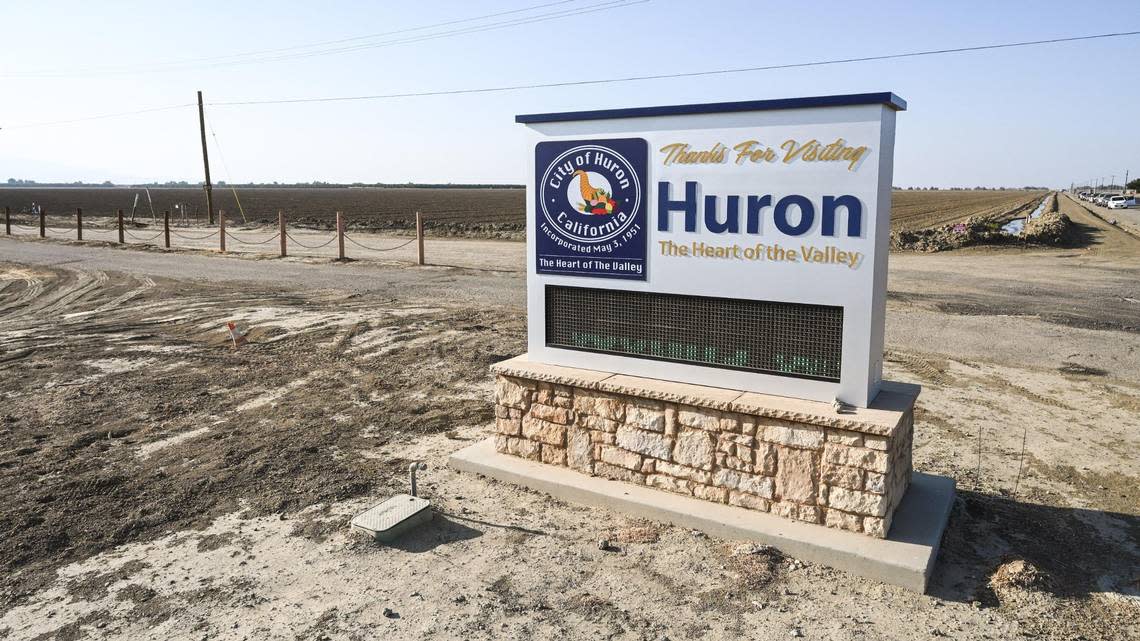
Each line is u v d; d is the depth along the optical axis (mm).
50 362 12750
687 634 5023
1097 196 134250
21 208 86812
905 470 6648
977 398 10406
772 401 6379
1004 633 5039
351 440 8938
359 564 5973
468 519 6750
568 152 7238
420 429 9305
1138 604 5398
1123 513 6922
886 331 14703
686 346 6945
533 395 7559
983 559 6051
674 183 6719
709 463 6605
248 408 10227
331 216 68125
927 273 23844
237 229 44812
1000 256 29406
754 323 6570
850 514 6031
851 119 5867
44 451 8547
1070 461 8164
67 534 6531
